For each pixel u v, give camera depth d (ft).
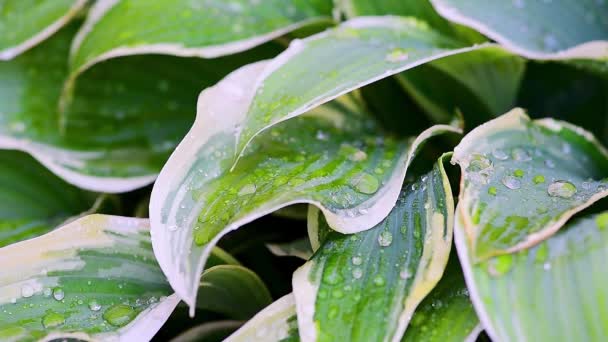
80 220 1.87
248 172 1.83
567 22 2.06
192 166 1.82
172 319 2.03
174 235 1.76
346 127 2.03
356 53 1.90
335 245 1.80
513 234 1.67
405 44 1.95
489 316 1.62
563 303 1.63
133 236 1.88
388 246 1.77
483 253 1.64
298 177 1.82
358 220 1.76
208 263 1.90
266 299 1.96
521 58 2.00
